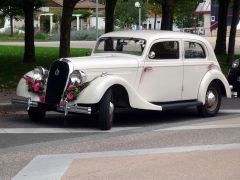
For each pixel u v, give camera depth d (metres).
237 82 16.94
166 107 12.57
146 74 12.41
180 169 8.31
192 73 13.34
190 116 13.80
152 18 72.56
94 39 60.56
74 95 11.30
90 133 11.27
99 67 11.64
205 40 13.83
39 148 9.79
